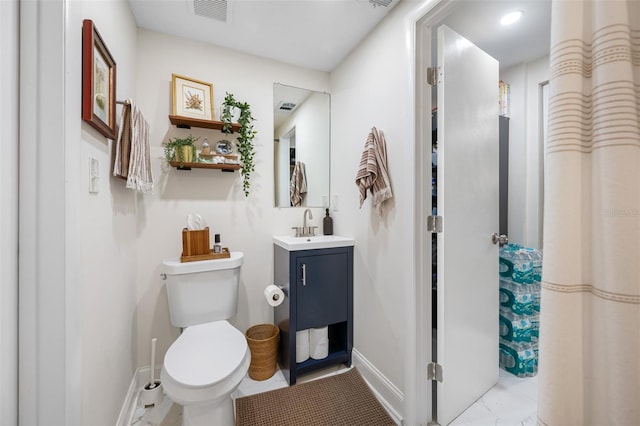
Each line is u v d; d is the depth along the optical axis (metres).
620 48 0.55
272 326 2.02
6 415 0.70
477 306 1.58
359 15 1.62
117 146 1.21
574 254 0.60
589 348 0.60
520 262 1.85
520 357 1.82
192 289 1.60
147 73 1.76
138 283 1.73
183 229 1.75
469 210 1.52
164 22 1.70
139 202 1.74
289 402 1.59
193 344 1.36
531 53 2.12
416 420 1.39
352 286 1.95
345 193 2.07
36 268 0.75
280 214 2.14
